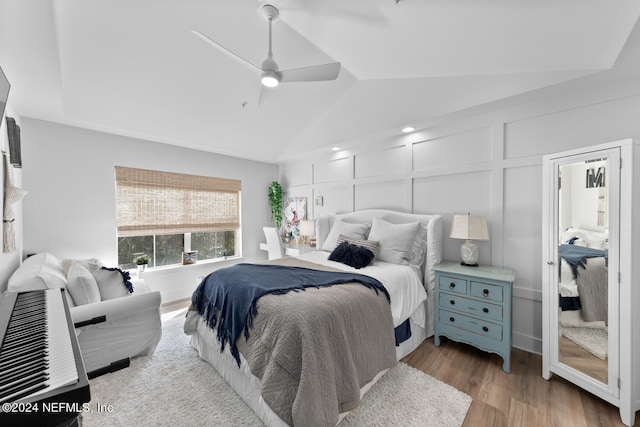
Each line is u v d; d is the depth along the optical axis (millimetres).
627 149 1539
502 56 1856
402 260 2766
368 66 2377
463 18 1414
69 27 1906
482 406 1709
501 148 2557
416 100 2791
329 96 3295
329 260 2910
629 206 1534
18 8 1347
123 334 2094
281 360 1376
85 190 3123
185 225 4008
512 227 2516
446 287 2441
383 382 1932
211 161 4309
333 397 1347
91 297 2025
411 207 3268
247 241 4801
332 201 4277
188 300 3855
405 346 2311
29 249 2771
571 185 1839
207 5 1935
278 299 1636
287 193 5121
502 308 2102
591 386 1721
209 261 4273
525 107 2428
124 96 2666
